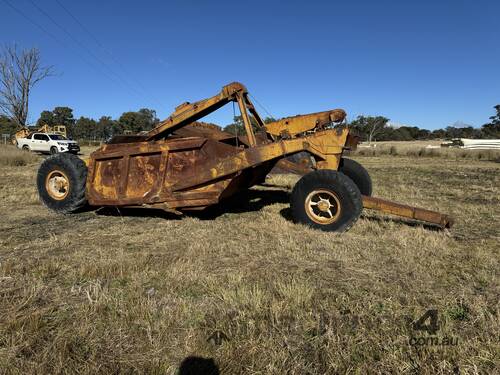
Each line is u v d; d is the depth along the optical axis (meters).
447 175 15.39
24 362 2.55
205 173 6.24
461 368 2.45
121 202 6.78
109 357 2.60
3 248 4.95
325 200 5.83
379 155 32.25
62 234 5.68
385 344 2.72
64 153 7.40
